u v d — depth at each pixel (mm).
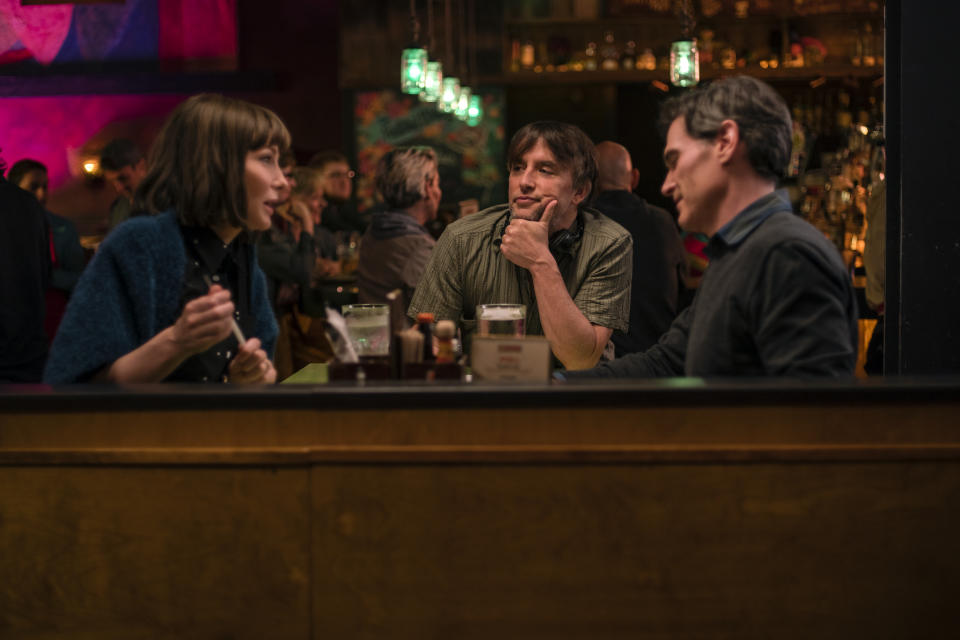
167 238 1983
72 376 1856
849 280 1736
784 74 7398
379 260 3951
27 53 8562
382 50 8047
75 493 1711
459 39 7910
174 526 1708
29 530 1718
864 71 7352
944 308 2592
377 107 8102
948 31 2537
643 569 1685
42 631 1731
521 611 1694
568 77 7840
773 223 1721
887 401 1642
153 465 1700
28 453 1700
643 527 1680
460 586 1694
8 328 4301
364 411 1686
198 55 8641
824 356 1646
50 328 5289
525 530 1685
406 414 1682
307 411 1691
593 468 1677
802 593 1680
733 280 1729
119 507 1710
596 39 8062
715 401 1648
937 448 1645
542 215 2529
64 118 8586
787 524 1672
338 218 7539
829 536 1673
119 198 6027
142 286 1933
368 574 1699
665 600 1688
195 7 8586
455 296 2689
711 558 1681
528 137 2541
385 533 1691
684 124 1807
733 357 1757
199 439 1702
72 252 5543
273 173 2076
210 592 1715
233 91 8562
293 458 1686
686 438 1671
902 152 2584
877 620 1678
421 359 1869
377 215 4000
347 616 1706
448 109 7039
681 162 1809
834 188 6648
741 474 1670
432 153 4020
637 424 1672
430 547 1691
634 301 3857
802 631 1686
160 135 2062
